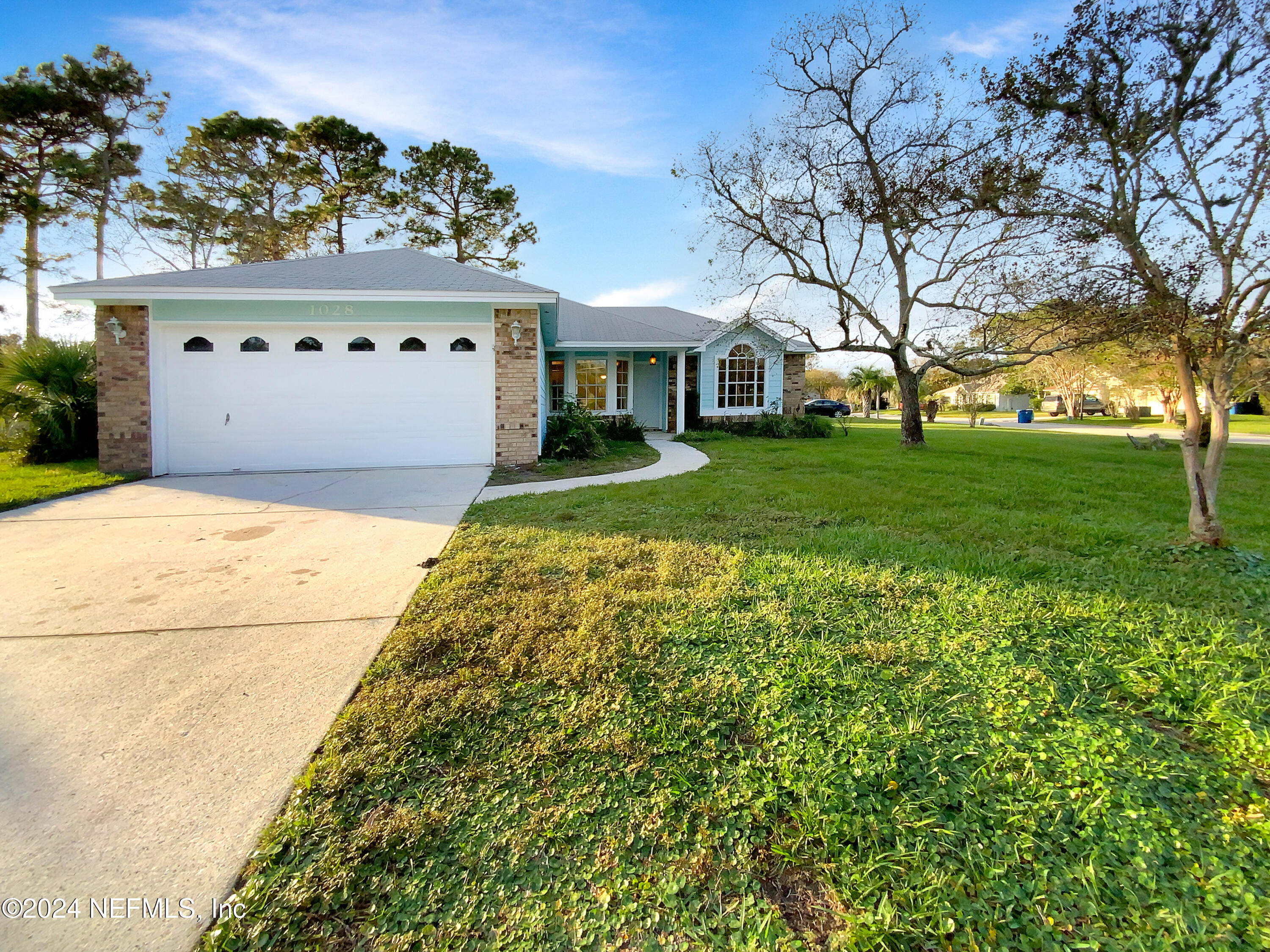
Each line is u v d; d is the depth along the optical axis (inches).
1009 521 233.3
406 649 117.3
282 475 344.5
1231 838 70.4
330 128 869.2
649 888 64.7
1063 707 99.1
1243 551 181.2
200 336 348.8
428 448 374.9
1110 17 181.9
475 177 936.9
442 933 59.2
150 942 57.1
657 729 92.1
